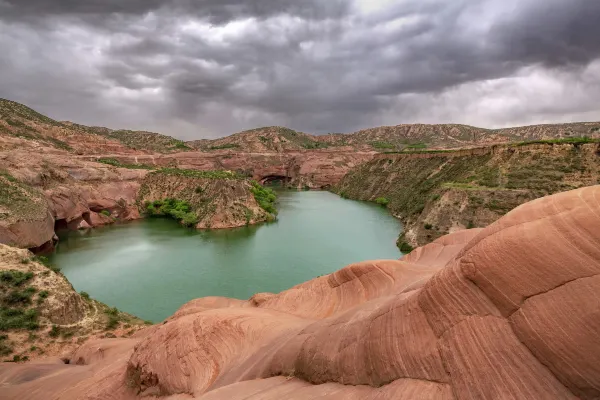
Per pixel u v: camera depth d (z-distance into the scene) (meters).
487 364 8.68
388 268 22.66
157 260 64.12
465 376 8.88
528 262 9.05
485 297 9.62
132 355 19.80
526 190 68.00
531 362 8.17
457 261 11.01
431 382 9.53
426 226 70.69
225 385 15.32
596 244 8.29
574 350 7.64
